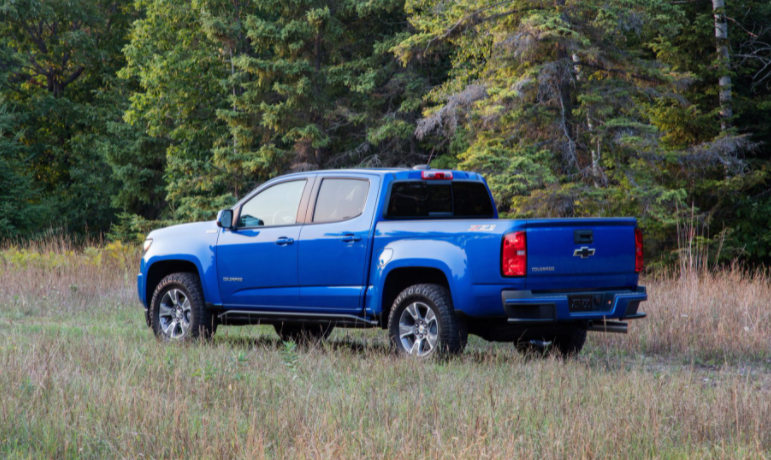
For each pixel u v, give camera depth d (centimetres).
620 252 956
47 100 4684
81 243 4234
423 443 577
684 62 2544
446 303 940
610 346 1145
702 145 2277
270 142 3275
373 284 991
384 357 941
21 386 720
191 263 1183
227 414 668
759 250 2477
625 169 2086
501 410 669
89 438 579
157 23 3684
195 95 3559
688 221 2180
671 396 724
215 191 3369
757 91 2791
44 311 1577
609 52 2144
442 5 2403
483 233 913
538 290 906
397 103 3200
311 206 1062
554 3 2127
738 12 2720
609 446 577
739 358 1081
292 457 543
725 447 586
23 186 3694
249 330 1354
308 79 3005
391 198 1009
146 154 4022
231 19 3425
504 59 2175
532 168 1992
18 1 4359
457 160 2862
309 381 805
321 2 3147
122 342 1009
